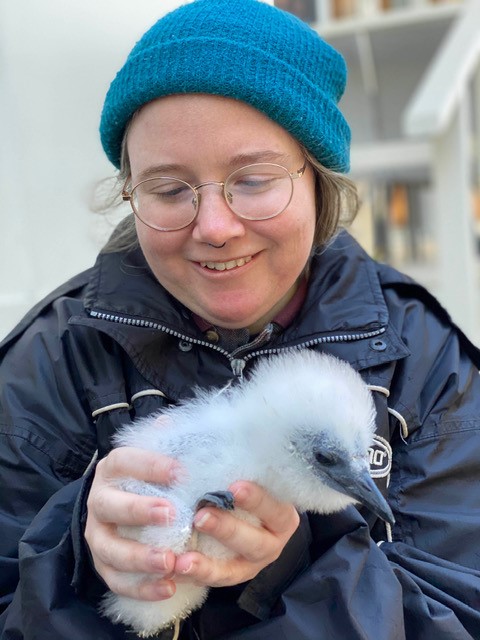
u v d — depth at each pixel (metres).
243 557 0.91
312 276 1.21
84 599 0.98
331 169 1.14
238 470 0.92
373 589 0.94
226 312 1.08
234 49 0.98
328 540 1.01
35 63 2.01
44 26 1.98
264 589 0.97
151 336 1.12
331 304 1.18
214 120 0.97
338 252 1.25
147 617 0.95
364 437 0.96
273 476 0.93
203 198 1.00
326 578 0.94
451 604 0.99
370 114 3.53
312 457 0.94
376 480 1.07
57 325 1.22
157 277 1.12
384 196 3.44
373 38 3.18
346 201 1.29
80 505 0.98
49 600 0.94
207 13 1.02
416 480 1.10
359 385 1.01
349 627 0.90
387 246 3.45
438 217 2.75
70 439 1.12
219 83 0.97
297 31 1.08
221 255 1.03
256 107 0.99
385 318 1.17
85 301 1.16
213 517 0.85
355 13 3.16
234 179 1.00
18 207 2.05
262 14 1.05
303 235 1.08
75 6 1.94
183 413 1.03
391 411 1.12
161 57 1.00
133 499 0.86
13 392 1.15
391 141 3.42
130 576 0.89
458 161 2.67
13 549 1.07
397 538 1.09
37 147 2.05
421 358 1.17
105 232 1.51
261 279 1.08
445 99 2.47
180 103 0.98
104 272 1.20
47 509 1.02
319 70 1.09
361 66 3.46
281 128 1.03
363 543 0.98
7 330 2.02
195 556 0.85
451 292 2.76
